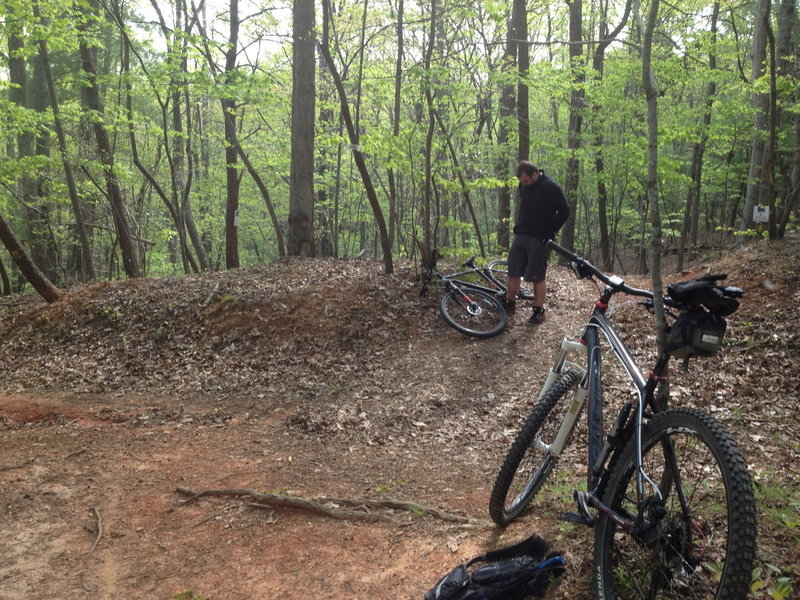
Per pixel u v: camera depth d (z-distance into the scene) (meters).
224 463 4.80
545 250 7.57
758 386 5.54
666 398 2.73
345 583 3.08
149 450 5.11
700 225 25.02
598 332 3.00
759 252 8.54
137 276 14.24
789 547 2.67
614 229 15.46
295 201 11.22
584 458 4.45
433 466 4.66
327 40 8.62
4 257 19.33
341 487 4.29
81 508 4.04
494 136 18.72
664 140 11.64
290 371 7.11
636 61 12.46
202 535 3.66
